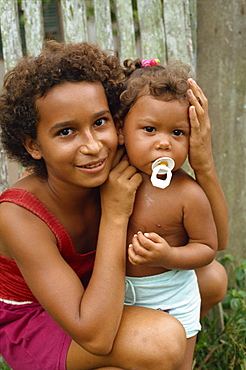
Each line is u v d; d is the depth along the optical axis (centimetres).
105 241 174
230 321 262
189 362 198
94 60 170
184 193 176
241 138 285
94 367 178
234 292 265
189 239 182
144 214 180
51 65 161
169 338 168
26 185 185
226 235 202
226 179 289
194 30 279
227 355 250
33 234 173
